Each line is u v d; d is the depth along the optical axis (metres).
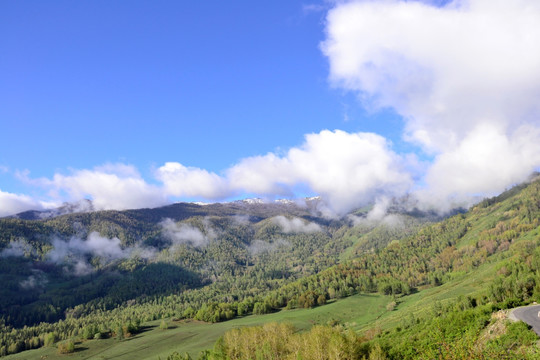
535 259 145.25
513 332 53.50
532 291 90.94
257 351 96.69
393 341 88.44
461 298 105.56
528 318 60.84
